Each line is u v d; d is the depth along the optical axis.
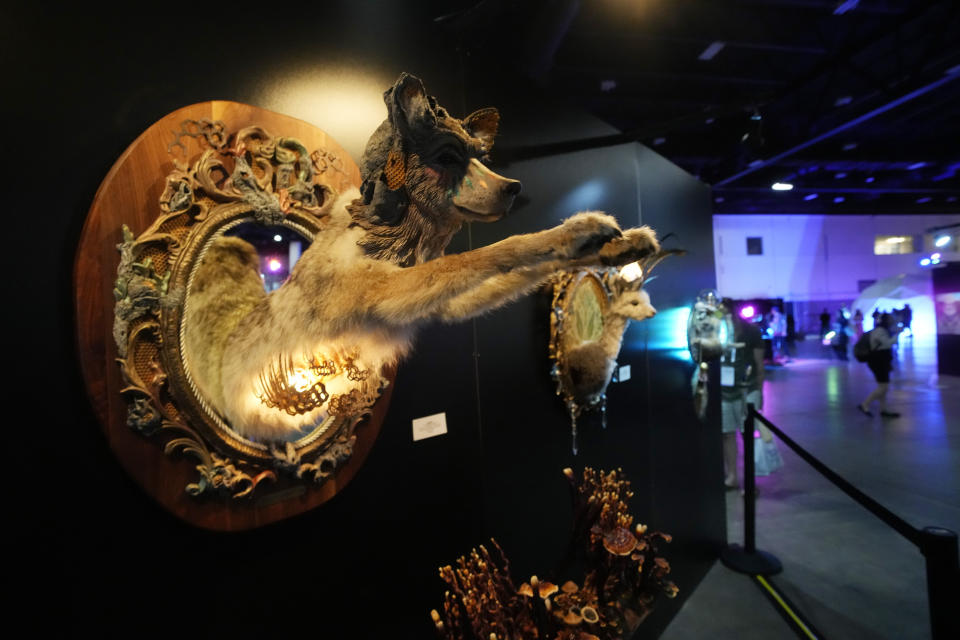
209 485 1.23
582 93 6.38
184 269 1.18
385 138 1.15
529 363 2.31
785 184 8.56
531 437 2.30
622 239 1.04
